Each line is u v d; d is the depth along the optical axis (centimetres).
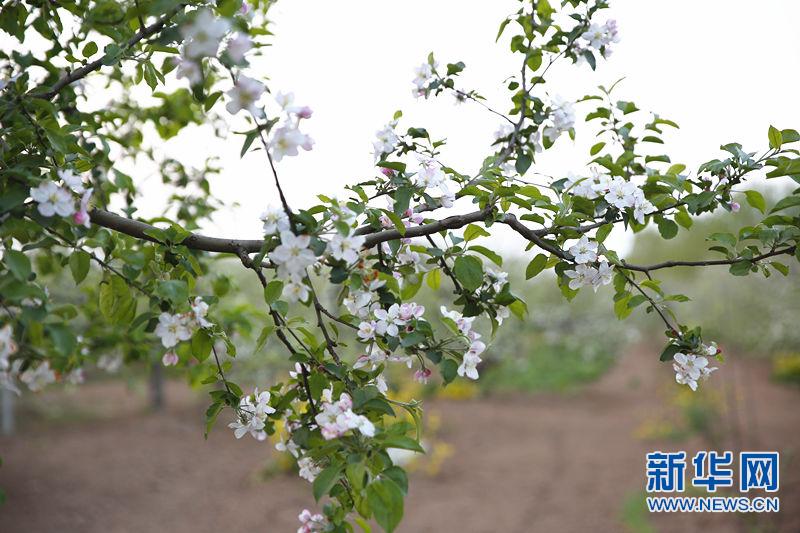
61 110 195
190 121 267
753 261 163
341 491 143
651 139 210
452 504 650
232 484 702
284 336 147
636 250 1702
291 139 118
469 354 152
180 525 586
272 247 138
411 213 171
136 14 140
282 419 161
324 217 140
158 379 1043
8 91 150
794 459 688
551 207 163
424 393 1208
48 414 977
